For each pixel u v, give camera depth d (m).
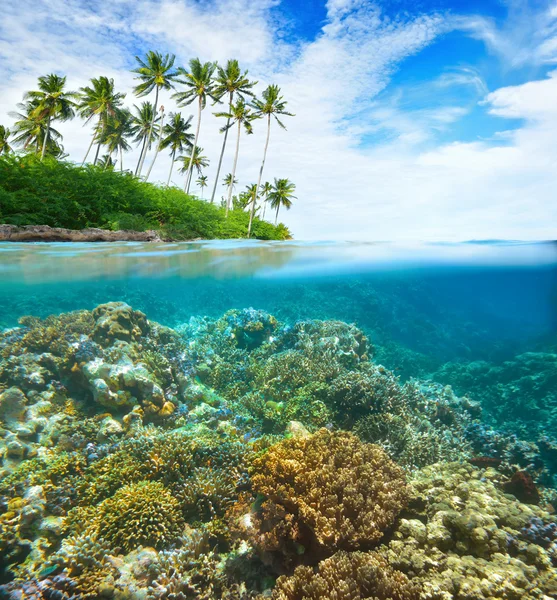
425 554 4.32
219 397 9.91
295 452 5.48
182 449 6.54
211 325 13.78
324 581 3.86
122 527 5.32
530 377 11.95
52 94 36.28
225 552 5.27
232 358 11.83
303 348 11.65
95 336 9.68
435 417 9.18
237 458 6.49
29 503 5.80
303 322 13.12
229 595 4.58
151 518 5.32
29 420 7.92
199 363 11.16
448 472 6.32
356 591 3.71
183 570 4.80
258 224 44.75
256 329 12.71
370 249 17.19
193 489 5.83
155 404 8.73
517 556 4.36
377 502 4.85
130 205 24.25
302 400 9.11
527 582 3.80
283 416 8.92
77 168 23.16
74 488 6.21
